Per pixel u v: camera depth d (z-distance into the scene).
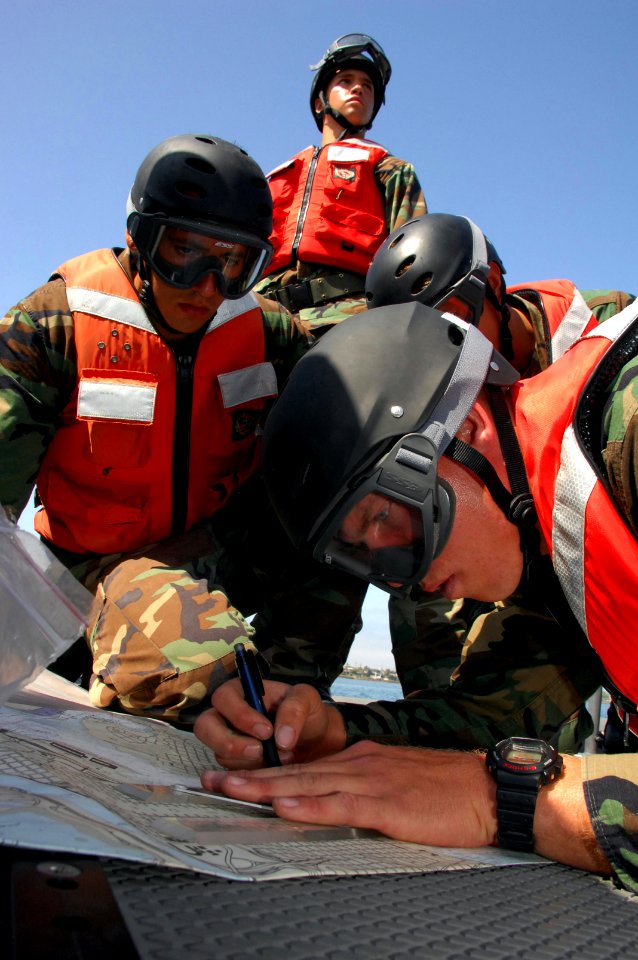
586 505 1.12
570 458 1.15
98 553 2.23
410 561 1.30
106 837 0.65
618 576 1.09
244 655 1.34
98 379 2.08
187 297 2.06
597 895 0.90
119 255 2.24
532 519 1.30
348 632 2.42
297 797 1.03
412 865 0.88
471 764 1.18
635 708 1.22
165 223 1.96
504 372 1.34
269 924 0.59
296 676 2.33
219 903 0.62
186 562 2.17
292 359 2.44
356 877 0.79
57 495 2.18
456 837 1.07
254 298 2.37
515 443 1.32
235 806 1.03
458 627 2.44
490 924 0.70
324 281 3.24
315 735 1.38
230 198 2.00
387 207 3.30
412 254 2.16
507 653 1.59
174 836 0.76
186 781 1.14
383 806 1.05
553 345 2.33
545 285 2.46
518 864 1.01
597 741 1.69
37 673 0.95
